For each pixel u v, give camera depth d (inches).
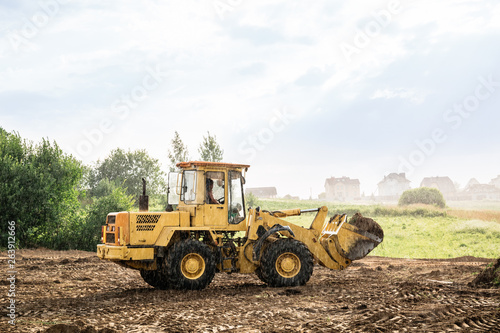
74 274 521.3
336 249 425.4
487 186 4392.2
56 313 296.0
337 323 250.2
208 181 409.7
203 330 243.1
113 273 534.0
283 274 400.8
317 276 492.1
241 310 295.3
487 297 307.6
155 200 2041.1
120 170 2566.4
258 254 398.3
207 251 385.4
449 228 1220.5
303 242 422.3
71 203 1051.9
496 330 215.0
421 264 594.9
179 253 376.8
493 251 844.6
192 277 381.4
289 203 2573.8
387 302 304.8
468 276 427.2
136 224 387.2
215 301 330.6
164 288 418.3
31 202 956.0
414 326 231.9
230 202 415.8
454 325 226.7
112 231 402.3
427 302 299.1
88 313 294.0
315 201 3174.2
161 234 393.1
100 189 2012.8
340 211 1692.9
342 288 386.6
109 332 235.9
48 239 989.2
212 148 1045.2
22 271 550.6
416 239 1075.9
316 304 312.8
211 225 405.1
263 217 414.6
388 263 639.1
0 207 931.3
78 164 1049.5
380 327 231.1
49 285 435.5
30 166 972.6
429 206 1664.6
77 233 999.0
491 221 1336.1
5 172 948.6
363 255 427.2
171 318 273.3
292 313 283.3
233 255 407.2
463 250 882.1
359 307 291.4
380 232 432.5
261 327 247.0
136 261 396.2
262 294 358.0
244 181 423.5
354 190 5147.6
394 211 1622.8
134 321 266.5
